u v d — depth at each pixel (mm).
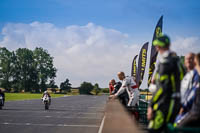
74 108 23703
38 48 113250
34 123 12156
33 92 111625
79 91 120625
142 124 9250
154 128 3514
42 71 111938
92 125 11562
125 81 8531
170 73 3482
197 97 4016
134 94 8570
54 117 15125
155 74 3672
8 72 109500
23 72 110812
